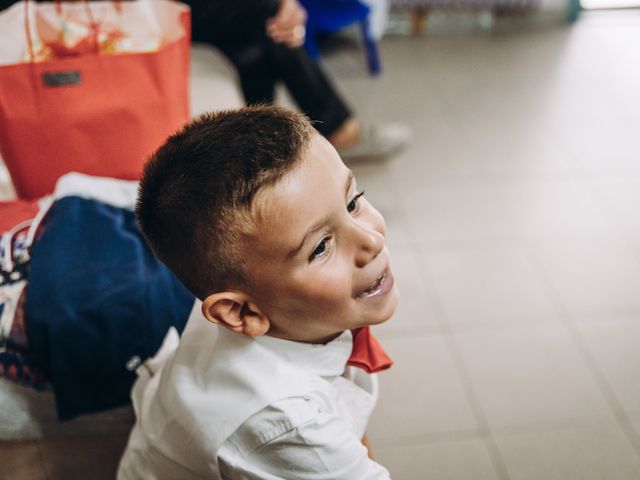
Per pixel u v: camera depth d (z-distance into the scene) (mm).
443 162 2396
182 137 612
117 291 941
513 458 1413
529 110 2707
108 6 1216
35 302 920
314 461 652
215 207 556
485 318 1749
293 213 544
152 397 814
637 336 1686
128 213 1083
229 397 657
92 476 999
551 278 1869
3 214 1055
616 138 2504
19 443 975
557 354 1642
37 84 1085
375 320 651
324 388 703
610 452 1415
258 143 556
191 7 1877
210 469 687
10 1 1440
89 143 1155
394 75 3016
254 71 2072
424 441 1456
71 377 926
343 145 2299
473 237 2035
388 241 2029
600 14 3494
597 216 2107
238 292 608
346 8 2748
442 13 3400
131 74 1122
